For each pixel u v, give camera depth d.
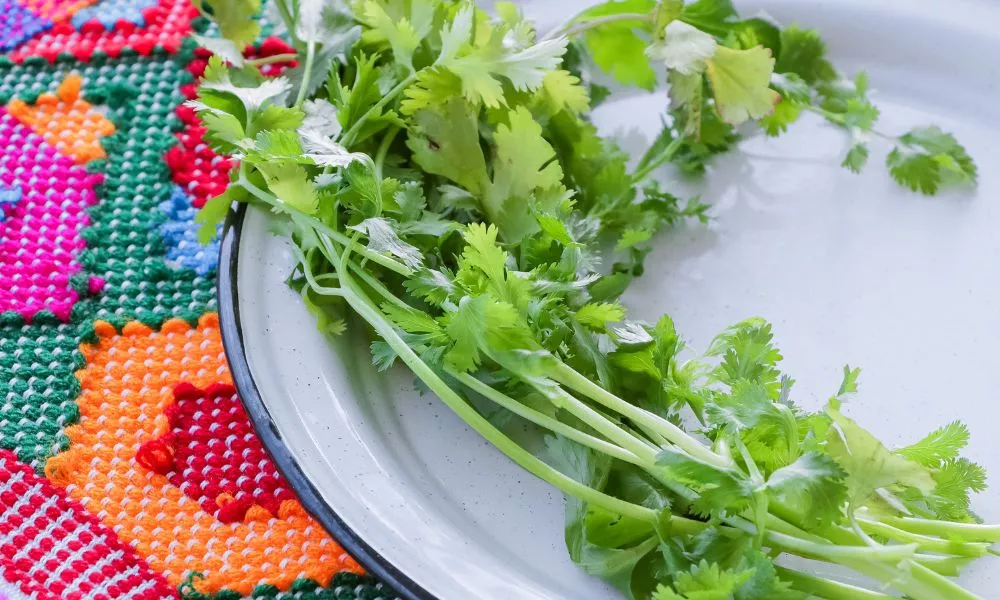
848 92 0.74
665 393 0.63
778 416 0.59
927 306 0.69
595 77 0.76
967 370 0.67
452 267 0.66
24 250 0.71
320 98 0.70
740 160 0.73
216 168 0.73
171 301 0.70
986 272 0.70
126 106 0.74
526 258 0.64
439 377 0.64
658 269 0.70
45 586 0.64
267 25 0.77
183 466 0.66
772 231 0.71
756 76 0.69
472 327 0.60
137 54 0.76
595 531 0.61
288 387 0.64
